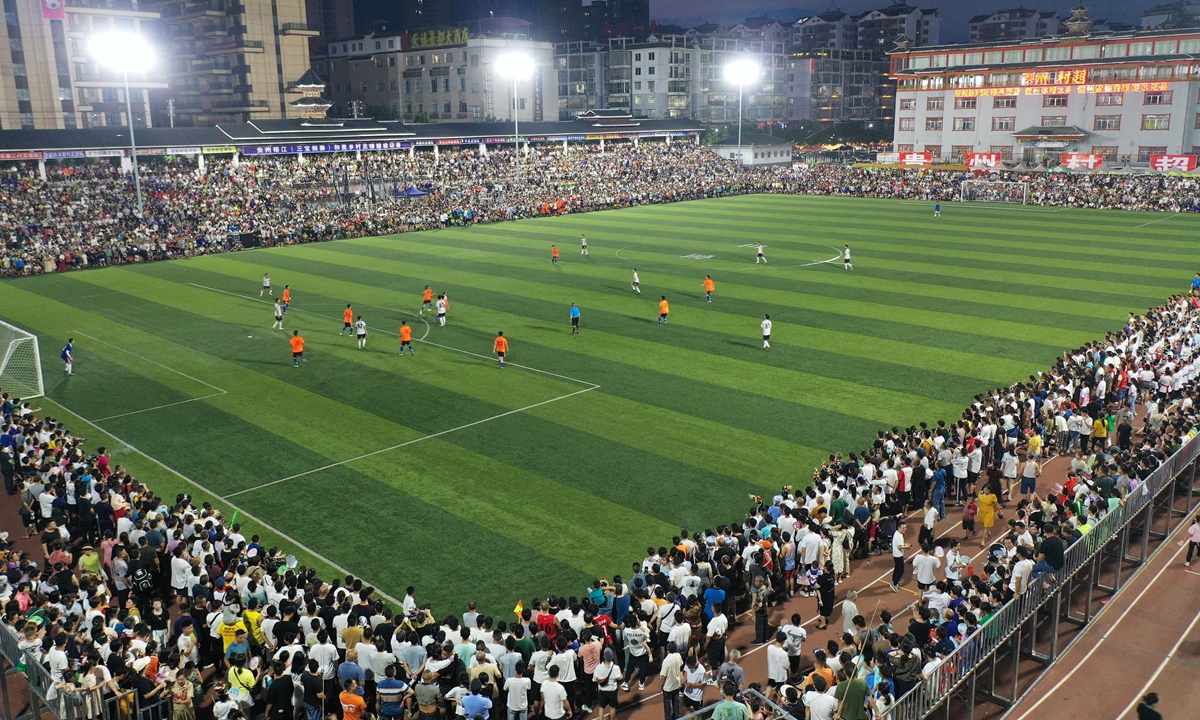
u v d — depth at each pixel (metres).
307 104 101.12
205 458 31.94
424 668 16.31
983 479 30.02
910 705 15.55
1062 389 33.59
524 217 99.12
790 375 40.59
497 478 29.84
